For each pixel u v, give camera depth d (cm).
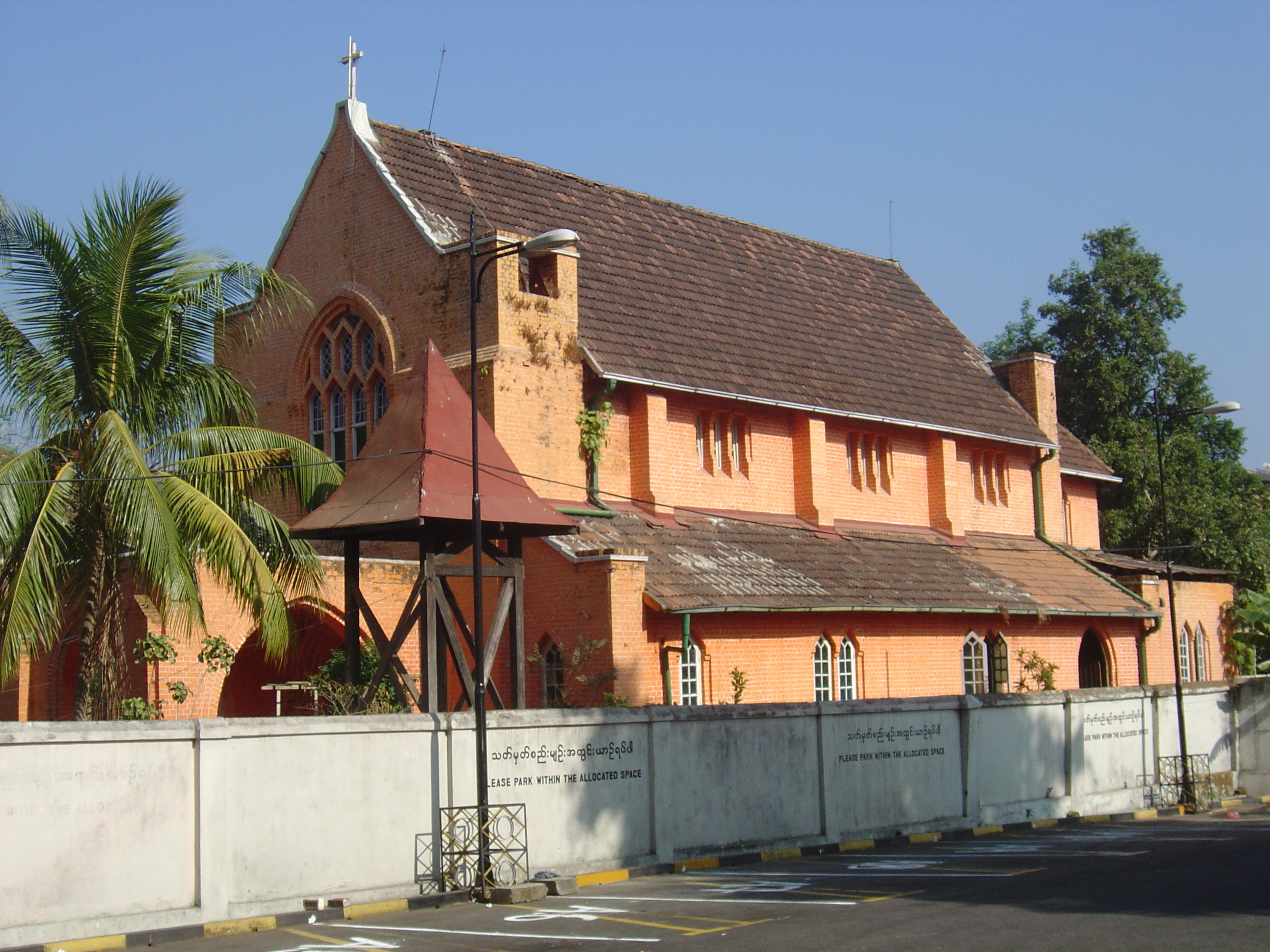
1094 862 1795
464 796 1694
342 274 3048
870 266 4334
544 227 3183
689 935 1295
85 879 1351
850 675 3028
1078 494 4431
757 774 2052
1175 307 5400
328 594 2544
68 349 1994
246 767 1492
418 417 1981
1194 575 4316
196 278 2056
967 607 3244
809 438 3322
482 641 1709
